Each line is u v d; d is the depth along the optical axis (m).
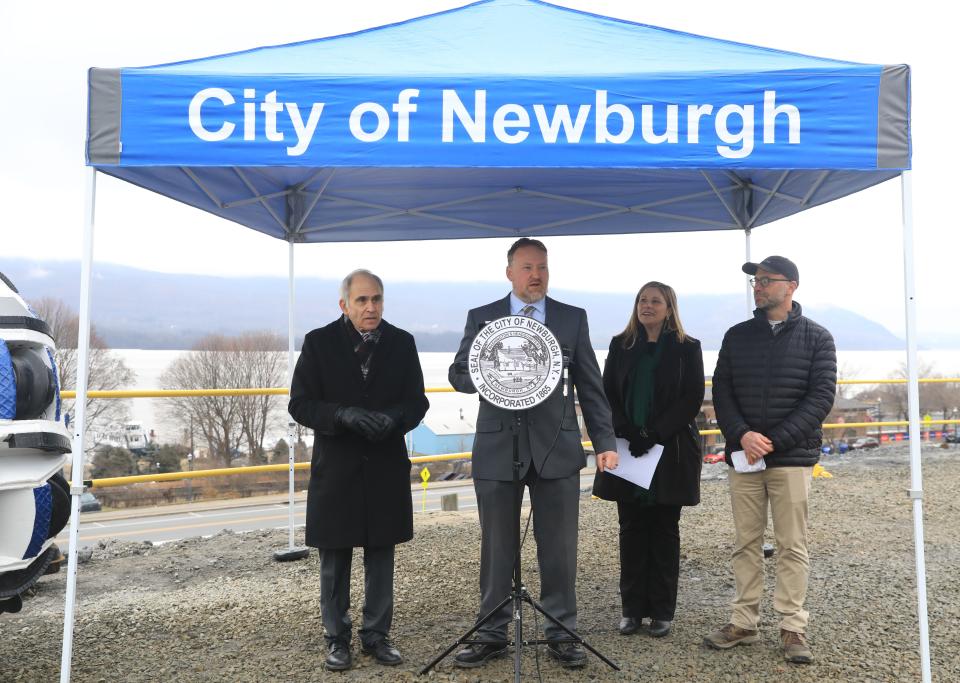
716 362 4.20
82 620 4.66
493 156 3.35
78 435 3.42
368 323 3.83
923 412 17.91
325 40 4.02
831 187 5.12
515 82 3.35
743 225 6.40
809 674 3.73
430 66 3.47
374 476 3.81
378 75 3.33
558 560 3.84
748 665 3.85
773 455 3.94
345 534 3.74
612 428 3.93
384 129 3.33
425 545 6.67
